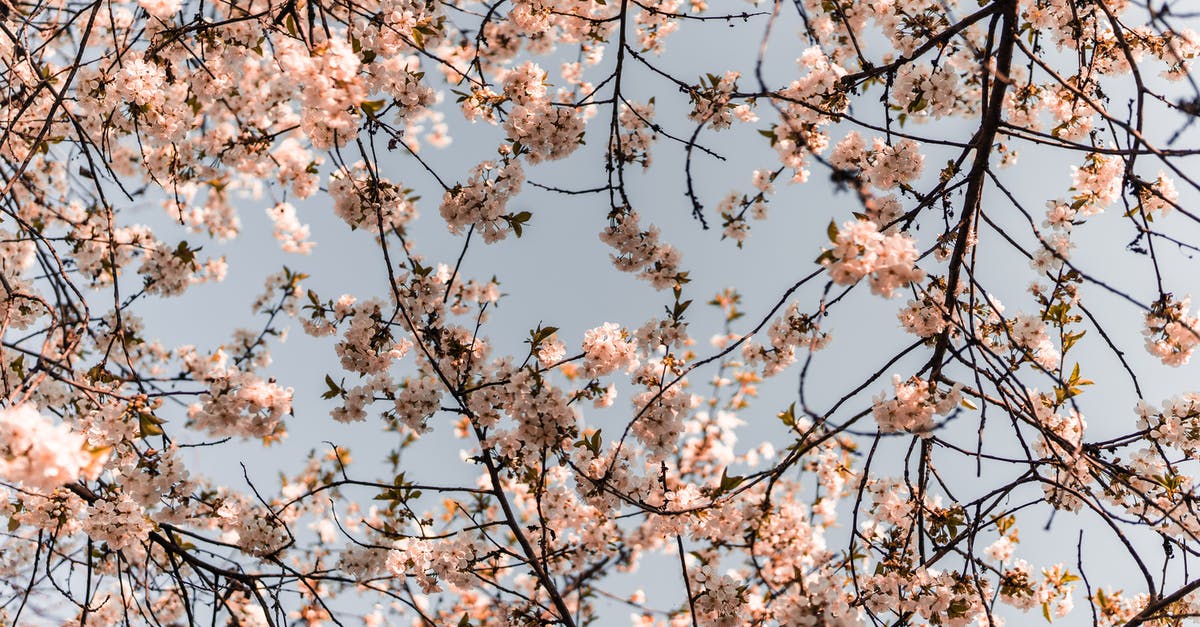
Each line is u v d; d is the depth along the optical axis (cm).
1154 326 417
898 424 395
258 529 480
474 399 482
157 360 612
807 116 506
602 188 471
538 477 508
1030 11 484
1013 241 395
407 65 541
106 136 513
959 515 473
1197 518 417
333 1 477
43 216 617
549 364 494
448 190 466
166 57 545
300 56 346
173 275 564
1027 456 384
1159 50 477
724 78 519
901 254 316
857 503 421
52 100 563
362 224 486
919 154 454
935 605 452
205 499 497
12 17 489
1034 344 454
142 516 443
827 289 331
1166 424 418
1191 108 303
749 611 474
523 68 505
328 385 486
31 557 601
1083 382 455
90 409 457
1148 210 440
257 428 430
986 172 393
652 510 424
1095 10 461
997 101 378
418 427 491
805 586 405
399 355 502
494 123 511
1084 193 445
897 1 498
